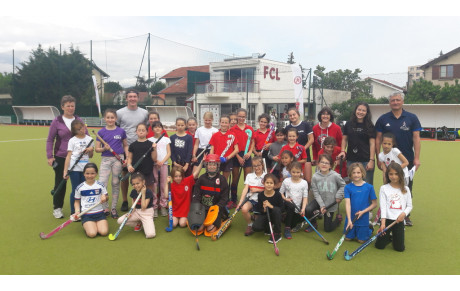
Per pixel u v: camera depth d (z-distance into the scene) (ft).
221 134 18.53
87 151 16.61
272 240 14.10
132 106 19.43
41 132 71.87
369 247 13.66
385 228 13.26
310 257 12.65
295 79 57.16
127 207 18.75
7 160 35.24
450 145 53.47
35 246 13.44
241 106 90.07
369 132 16.92
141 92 87.97
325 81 94.02
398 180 13.61
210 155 15.94
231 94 90.53
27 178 26.40
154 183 18.02
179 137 18.30
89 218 14.75
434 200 20.68
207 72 101.91
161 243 13.92
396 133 16.57
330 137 17.37
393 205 13.46
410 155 16.76
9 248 13.24
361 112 16.88
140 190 14.92
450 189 23.50
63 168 17.26
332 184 15.66
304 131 19.10
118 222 15.16
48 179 26.09
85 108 95.76
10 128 83.92
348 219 14.02
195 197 15.92
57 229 14.32
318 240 14.49
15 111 99.50
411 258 12.57
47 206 19.08
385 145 15.97
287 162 16.43
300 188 15.70
